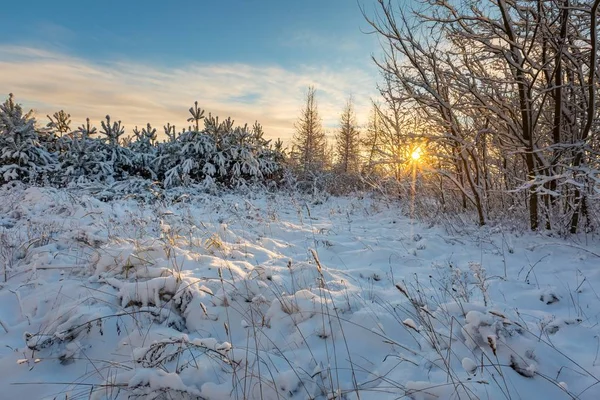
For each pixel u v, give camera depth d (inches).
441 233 248.1
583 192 201.6
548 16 214.2
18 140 401.7
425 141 257.8
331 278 151.6
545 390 87.4
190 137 492.4
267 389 89.3
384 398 85.7
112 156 453.4
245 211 313.4
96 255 162.7
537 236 217.8
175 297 126.1
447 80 242.1
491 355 96.3
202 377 93.4
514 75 225.0
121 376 89.7
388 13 225.9
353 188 554.9
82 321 113.2
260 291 132.3
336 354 103.3
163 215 227.0
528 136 219.1
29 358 104.0
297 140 989.8
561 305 133.6
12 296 141.7
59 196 315.6
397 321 115.6
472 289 144.0
